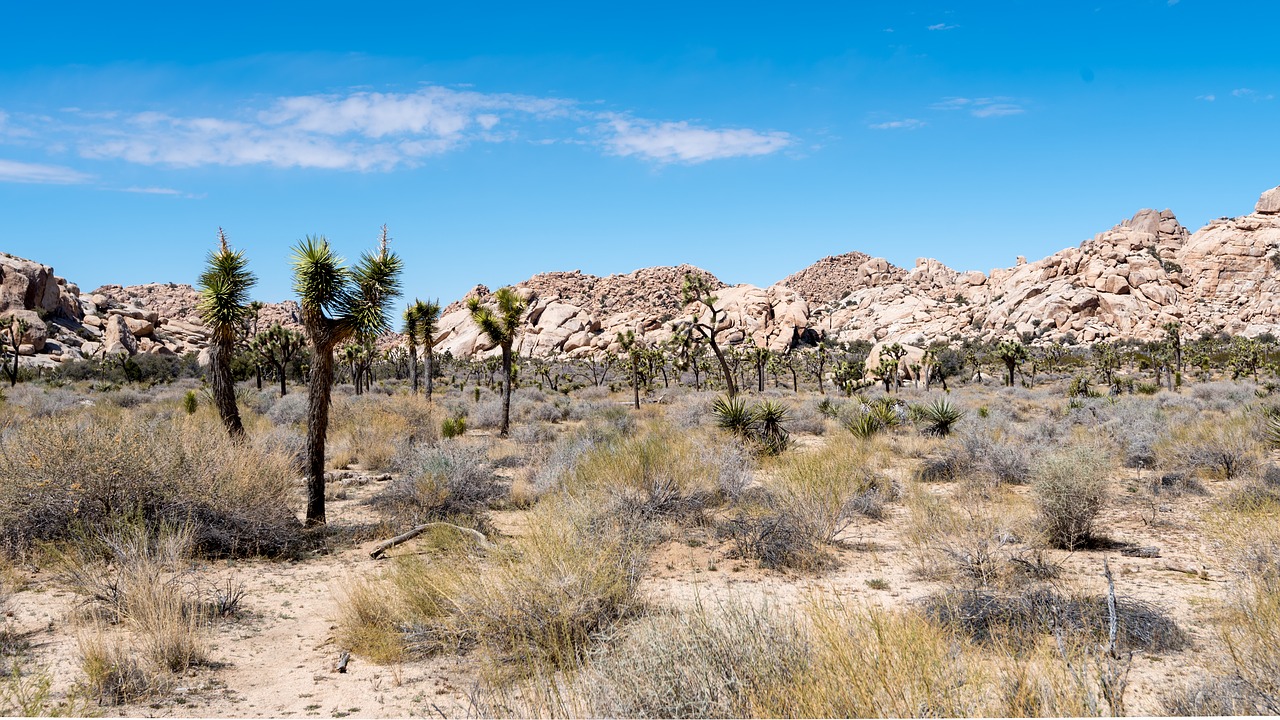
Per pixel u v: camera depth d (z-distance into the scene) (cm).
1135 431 1952
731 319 15375
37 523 905
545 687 479
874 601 731
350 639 655
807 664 410
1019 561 794
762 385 6594
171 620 632
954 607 620
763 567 900
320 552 1027
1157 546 952
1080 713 362
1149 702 464
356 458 1955
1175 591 742
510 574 631
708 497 1195
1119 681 457
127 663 566
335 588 841
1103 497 985
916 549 929
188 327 12244
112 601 705
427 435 2334
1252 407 2233
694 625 442
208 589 812
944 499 1201
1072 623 575
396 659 611
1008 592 693
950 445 1827
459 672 576
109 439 972
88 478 916
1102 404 3253
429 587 676
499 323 2727
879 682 371
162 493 955
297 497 1244
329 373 1182
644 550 845
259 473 1055
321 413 1168
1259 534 744
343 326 1161
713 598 738
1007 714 364
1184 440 1697
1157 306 14562
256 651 638
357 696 535
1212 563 859
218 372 1395
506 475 1680
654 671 411
